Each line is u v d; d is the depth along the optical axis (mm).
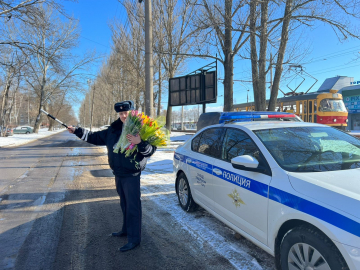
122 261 2889
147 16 10555
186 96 14688
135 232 3123
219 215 3299
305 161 2613
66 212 4449
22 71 17641
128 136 2826
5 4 12359
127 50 25297
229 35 12688
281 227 2312
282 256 2268
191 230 3648
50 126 54781
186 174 4227
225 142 3461
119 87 33438
